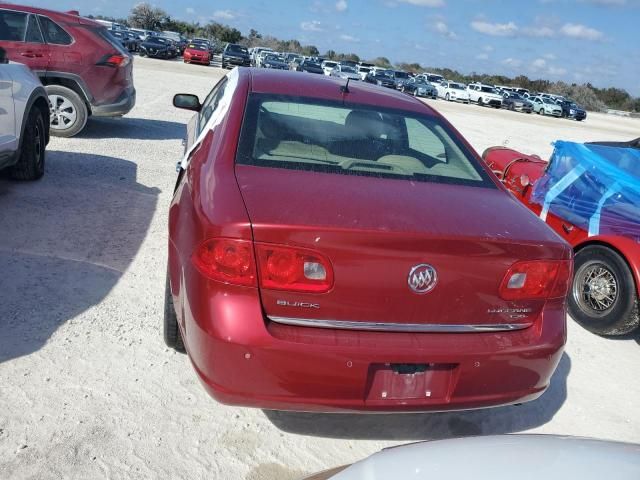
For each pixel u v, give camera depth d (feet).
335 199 8.84
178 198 10.65
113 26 138.21
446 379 8.54
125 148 28.50
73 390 9.99
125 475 8.39
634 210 14.92
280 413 10.30
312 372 7.93
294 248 7.86
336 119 11.49
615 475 4.98
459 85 146.92
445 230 8.33
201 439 9.36
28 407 9.43
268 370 7.89
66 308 12.54
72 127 29.35
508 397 8.84
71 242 15.98
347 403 8.18
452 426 10.67
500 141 57.47
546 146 60.03
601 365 13.78
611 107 262.06
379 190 9.49
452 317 8.45
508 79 260.01
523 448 5.56
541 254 8.70
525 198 19.10
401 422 10.59
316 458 9.36
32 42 28.12
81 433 9.05
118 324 12.21
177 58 142.82
